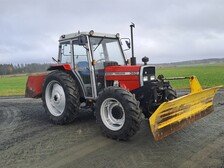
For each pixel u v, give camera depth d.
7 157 5.35
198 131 6.70
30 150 5.70
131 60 7.55
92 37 7.53
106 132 6.30
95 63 7.36
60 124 7.68
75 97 7.45
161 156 5.19
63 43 8.00
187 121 6.21
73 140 6.29
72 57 7.72
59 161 5.10
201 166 4.69
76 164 4.95
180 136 6.34
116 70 6.99
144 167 4.72
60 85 7.69
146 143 5.95
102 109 6.40
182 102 5.90
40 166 4.89
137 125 5.93
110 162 4.98
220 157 5.06
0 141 6.36
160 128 5.40
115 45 8.00
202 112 6.85
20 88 26.48
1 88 26.67
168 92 7.03
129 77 6.76
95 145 5.91
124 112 5.96
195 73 41.56
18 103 12.79
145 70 6.70
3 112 10.24
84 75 7.55
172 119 5.73
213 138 6.15
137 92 6.75
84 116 8.60
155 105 6.68
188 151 5.40
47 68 8.35
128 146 5.80
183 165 4.75
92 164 4.93
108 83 7.18
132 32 7.61
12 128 7.55
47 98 8.03
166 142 5.97
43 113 9.62
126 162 4.96
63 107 7.80
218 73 40.25
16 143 6.18
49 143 6.11
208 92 6.86
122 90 6.09
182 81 25.03
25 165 4.95
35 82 8.68
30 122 8.22
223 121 7.64
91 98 7.38
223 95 12.91
